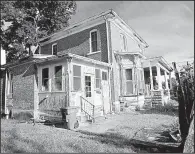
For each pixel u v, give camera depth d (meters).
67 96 9.72
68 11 25.28
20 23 21.08
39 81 11.64
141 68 15.85
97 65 12.54
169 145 4.65
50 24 24.95
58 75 10.52
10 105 13.52
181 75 4.64
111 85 13.67
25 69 12.59
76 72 10.49
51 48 18.97
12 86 13.85
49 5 22.94
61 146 5.29
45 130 7.96
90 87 11.60
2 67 14.55
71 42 16.78
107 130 7.50
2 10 18.17
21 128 8.50
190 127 3.70
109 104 13.31
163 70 18.22
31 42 20.41
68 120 8.38
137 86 14.16
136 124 8.38
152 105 14.51
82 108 10.50
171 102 15.04
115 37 14.89
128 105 13.92
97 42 14.68
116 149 4.83
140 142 5.20
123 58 14.74
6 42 21.55
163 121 8.77
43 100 11.16
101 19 14.49
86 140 5.91
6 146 5.51
